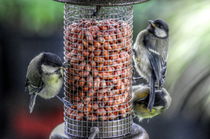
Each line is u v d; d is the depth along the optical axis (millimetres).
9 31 18078
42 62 11375
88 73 10547
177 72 14453
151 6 15664
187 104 14602
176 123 18000
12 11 16672
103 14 10773
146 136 10852
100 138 10625
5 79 19250
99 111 10602
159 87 12062
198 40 14391
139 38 12227
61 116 18828
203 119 14977
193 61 14367
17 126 19156
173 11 15039
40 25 17125
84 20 10688
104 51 10484
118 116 10688
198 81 14383
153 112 11844
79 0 9625
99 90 10578
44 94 11586
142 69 12180
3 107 19359
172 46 14516
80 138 10633
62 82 11422
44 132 18891
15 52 18891
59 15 16625
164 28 12219
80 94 10633
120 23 10672
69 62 10664
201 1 14828
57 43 18234
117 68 10602
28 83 11703
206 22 14469
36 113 18953
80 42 10516
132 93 11422
